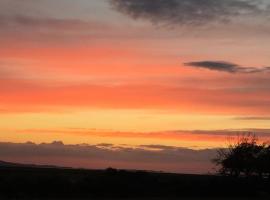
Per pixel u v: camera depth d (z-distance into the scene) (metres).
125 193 61.62
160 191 64.44
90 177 66.44
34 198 54.34
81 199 55.62
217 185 67.69
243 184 69.25
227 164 76.06
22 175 65.06
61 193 58.41
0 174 66.56
